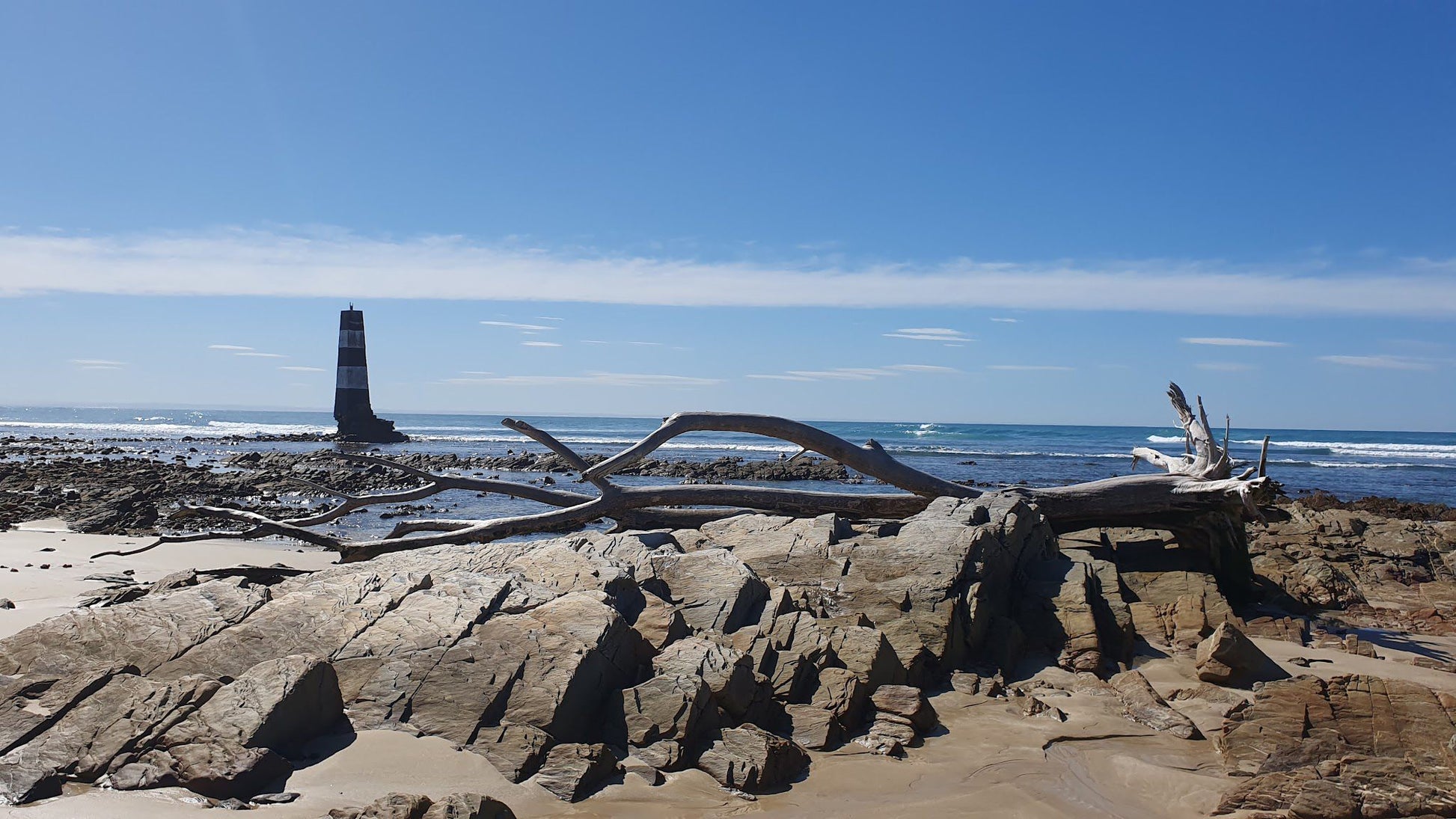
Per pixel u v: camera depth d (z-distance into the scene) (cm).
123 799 456
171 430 8300
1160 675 841
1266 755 620
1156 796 576
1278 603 1190
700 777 541
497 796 494
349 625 639
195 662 601
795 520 1069
